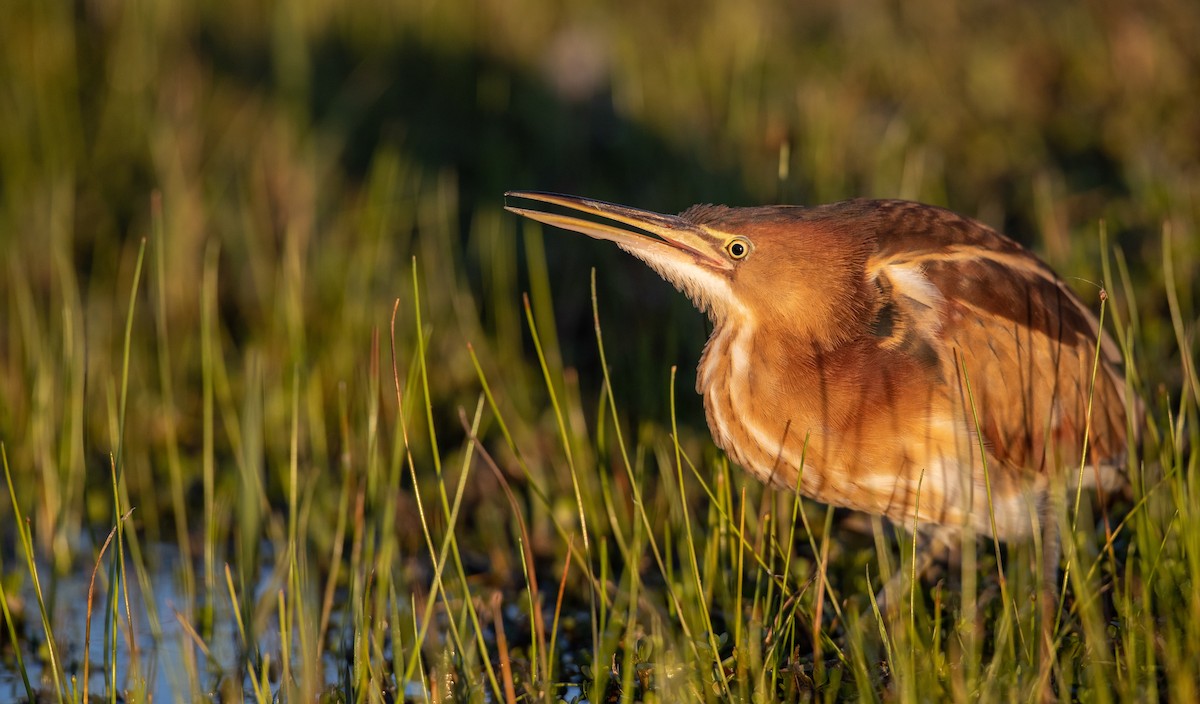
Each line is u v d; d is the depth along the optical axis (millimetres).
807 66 15539
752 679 7203
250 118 15172
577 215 13133
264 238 13070
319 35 16734
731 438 8312
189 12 17500
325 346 11336
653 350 11281
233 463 10414
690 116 14562
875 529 7539
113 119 14977
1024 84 14164
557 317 12141
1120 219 11648
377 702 7289
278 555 8977
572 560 9188
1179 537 7539
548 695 7234
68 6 16781
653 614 7621
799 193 12531
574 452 9305
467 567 9445
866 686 6734
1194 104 13117
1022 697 6656
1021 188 12602
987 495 7473
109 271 12562
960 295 7992
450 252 11711
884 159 12844
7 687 8375
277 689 8133
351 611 8812
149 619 8469
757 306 8055
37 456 9781
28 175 13828
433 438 7375
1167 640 6816
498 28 17125
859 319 7984
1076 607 7262
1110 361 8719
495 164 14172
